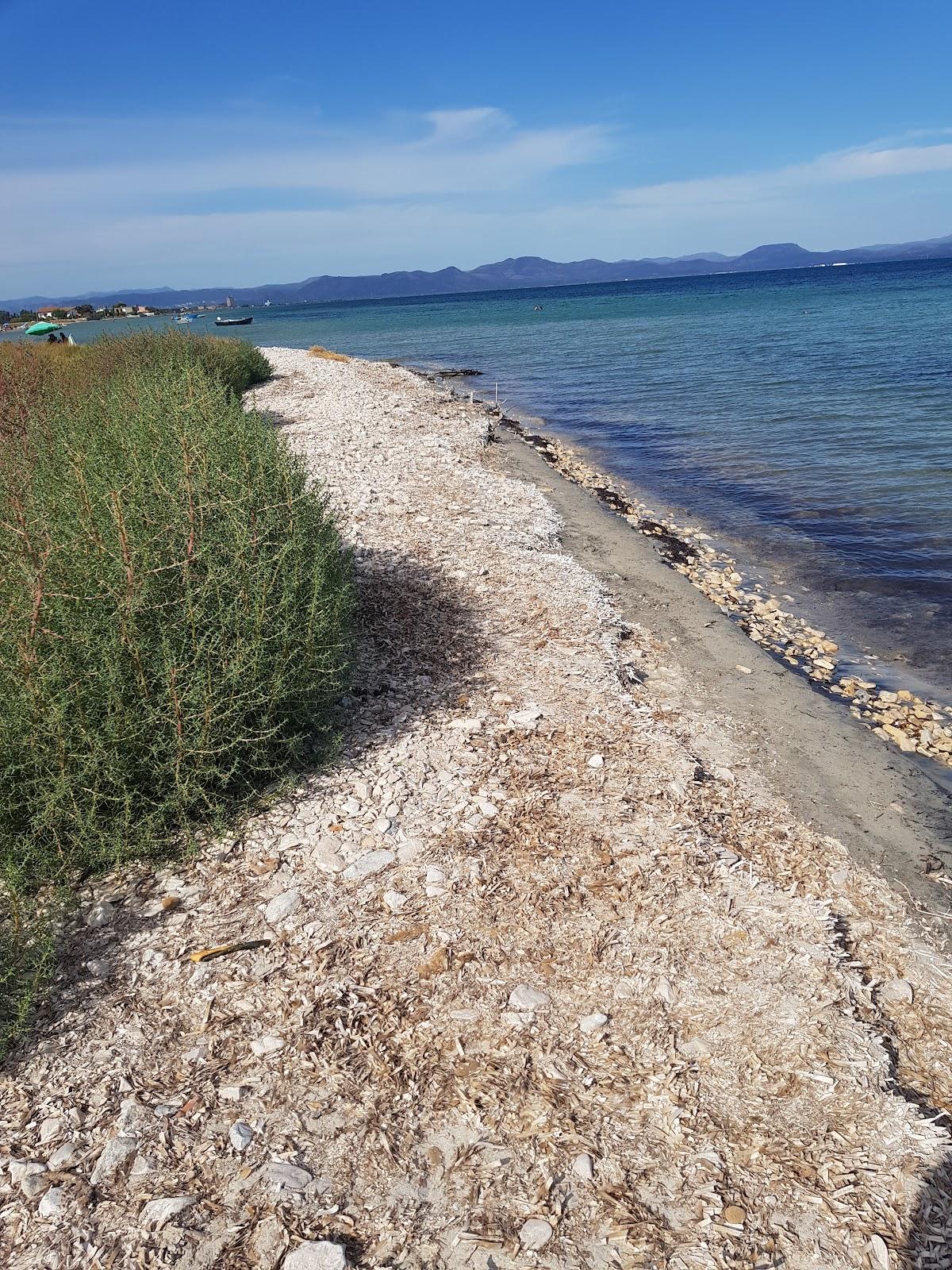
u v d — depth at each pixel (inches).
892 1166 111.9
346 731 217.5
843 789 217.6
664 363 1267.2
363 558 339.6
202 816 179.9
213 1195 106.1
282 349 1300.4
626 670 272.2
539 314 3166.8
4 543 187.3
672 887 164.9
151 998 136.5
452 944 148.6
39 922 143.3
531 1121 117.0
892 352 1182.3
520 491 470.3
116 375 504.4
